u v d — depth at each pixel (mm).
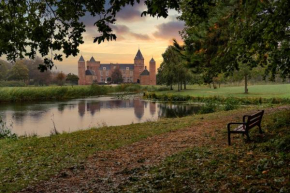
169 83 72750
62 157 9969
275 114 13797
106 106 39438
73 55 8078
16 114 31594
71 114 31250
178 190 5453
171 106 36531
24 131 21438
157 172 7035
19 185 6867
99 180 6926
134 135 13812
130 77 172375
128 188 6027
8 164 9359
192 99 42969
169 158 8367
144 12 6234
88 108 37156
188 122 16969
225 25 12719
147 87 81062
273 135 9227
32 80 153375
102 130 16453
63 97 60500
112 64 173750
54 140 13898
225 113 20344
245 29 8500
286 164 5930
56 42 7895
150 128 15875
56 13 7641
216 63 11008
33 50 7953
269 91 50344
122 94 68250
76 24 7918
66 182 6977
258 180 5355
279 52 9500
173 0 5871
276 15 6812
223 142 9656
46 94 59531
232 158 7262
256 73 42406
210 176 6062
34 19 7750
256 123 9617
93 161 9055
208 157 7820
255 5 7254
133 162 8570
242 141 9148
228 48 9133
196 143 10250
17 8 7512
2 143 14508
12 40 7641
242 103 31219
